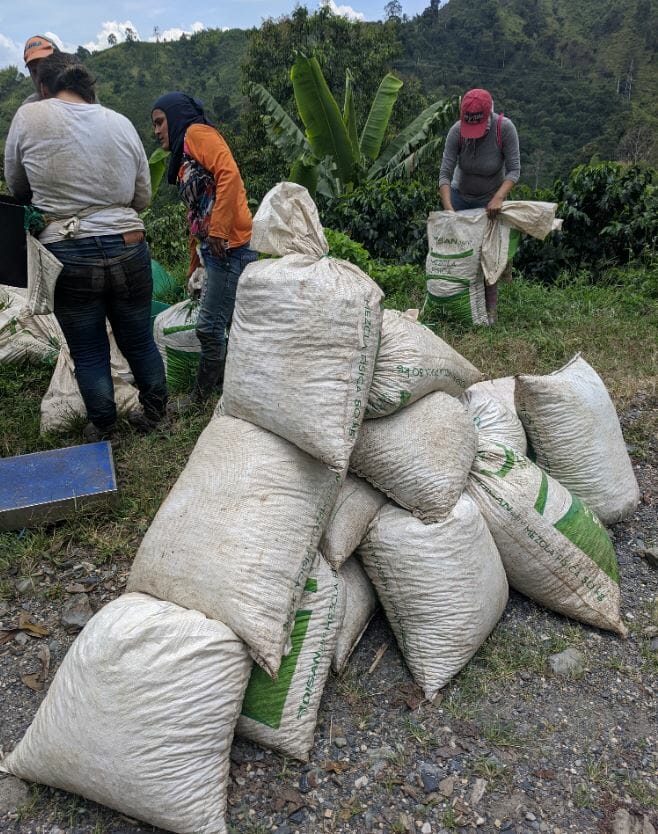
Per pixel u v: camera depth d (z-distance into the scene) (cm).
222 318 376
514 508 249
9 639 249
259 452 215
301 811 188
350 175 1145
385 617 258
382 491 243
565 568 249
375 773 198
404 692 226
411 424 244
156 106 354
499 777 197
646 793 192
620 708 221
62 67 296
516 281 664
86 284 317
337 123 1107
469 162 519
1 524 291
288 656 204
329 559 228
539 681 230
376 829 184
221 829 176
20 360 442
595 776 197
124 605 187
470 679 230
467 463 250
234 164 348
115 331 352
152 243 807
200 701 174
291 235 239
